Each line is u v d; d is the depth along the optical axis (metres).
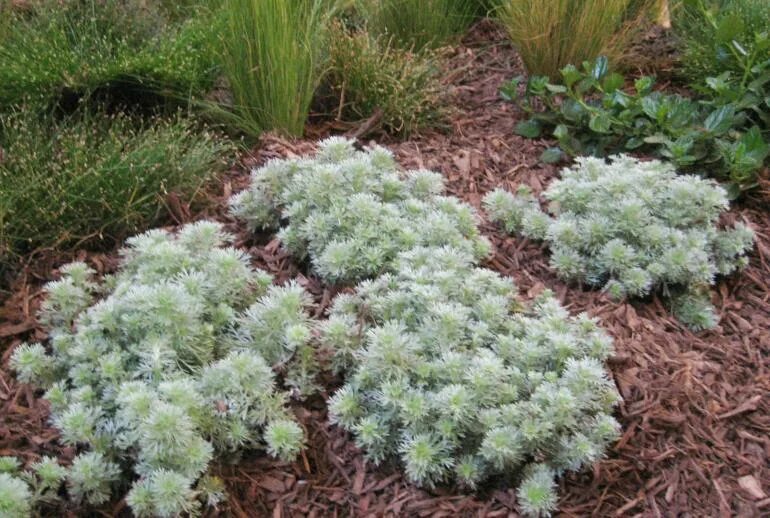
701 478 1.12
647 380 1.22
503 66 2.03
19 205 1.40
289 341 1.12
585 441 1.06
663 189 1.44
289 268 1.37
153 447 1.00
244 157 1.66
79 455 1.06
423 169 1.48
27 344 1.25
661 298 1.38
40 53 1.65
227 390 1.07
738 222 1.52
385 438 1.09
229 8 1.66
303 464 1.11
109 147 1.52
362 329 1.18
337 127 1.79
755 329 1.35
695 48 1.89
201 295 1.18
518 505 1.07
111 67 1.64
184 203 1.51
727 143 1.60
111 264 1.40
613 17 1.81
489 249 1.38
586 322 1.21
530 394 1.11
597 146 1.69
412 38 1.96
